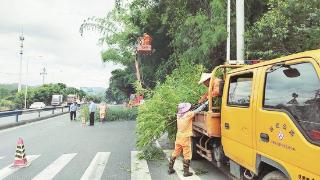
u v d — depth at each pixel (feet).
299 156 15.47
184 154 30.17
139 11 102.58
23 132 67.05
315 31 39.17
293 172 15.92
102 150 43.83
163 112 38.22
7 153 43.11
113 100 366.02
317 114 14.76
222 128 25.05
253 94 20.31
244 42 45.21
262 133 18.83
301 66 16.33
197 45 65.98
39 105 209.15
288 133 16.38
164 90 39.37
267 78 19.24
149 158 37.73
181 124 30.30
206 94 32.73
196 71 42.75
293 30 41.98
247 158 20.74
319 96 14.80
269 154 18.07
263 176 19.51
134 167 33.88
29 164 35.76
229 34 52.70
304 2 40.63
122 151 43.04
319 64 15.07
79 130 70.28
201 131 29.27
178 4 73.15
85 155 40.47
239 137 21.90
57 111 167.63
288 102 16.93
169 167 31.12
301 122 15.69
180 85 40.81
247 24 59.67
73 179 29.55
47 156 40.11
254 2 63.57
